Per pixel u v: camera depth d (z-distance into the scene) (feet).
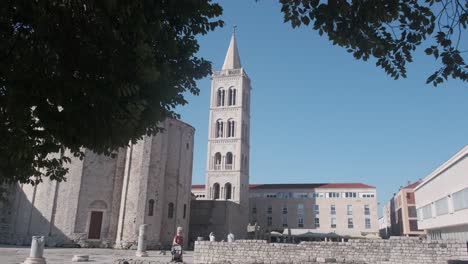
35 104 24.31
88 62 23.56
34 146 29.27
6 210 157.48
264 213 395.55
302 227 383.24
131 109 25.31
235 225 253.03
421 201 240.53
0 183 30.73
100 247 153.17
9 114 24.11
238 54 339.77
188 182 197.36
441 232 202.80
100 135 25.82
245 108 321.11
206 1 27.58
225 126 306.96
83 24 22.58
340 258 89.51
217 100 317.63
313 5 26.78
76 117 25.04
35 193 153.38
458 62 26.53
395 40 27.84
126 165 164.76
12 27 22.66
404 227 334.85
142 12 23.48
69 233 148.56
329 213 382.83
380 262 86.02
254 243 93.97
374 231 368.68
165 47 27.09
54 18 21.76
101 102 24.25
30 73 22.99
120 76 24.22
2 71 22.66
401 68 28.84
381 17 26.55
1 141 25.77
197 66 31.60
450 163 165.07
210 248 95.61
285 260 91.56
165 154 176.86
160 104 28.60
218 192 295.48
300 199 392.47
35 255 82.69
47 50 22.66
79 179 153.89
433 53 26.96
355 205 379.76
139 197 160.04
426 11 26.05
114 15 22.72
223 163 297.94
